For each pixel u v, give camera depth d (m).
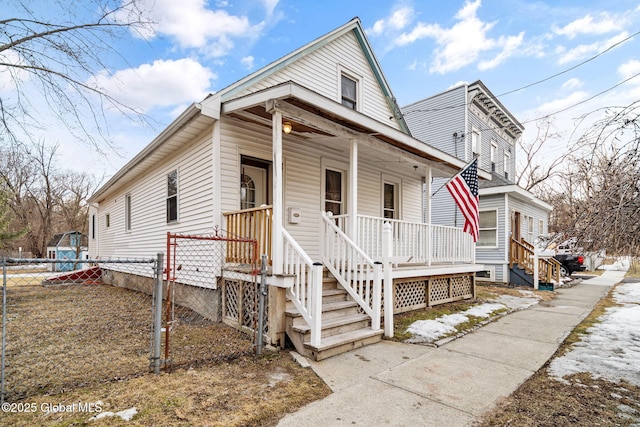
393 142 6.70
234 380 3.53
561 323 6.35
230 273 5.60
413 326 5.81
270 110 4.92
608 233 3.08
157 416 2.77
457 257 8.40
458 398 3.21
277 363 4.05
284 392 3.27
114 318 6.33
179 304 7.11
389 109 10.25
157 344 3.67
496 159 16.88
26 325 5.82
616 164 3.15
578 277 15.75
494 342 5.08
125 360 4.07
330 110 5.16
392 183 9.79
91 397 3.08
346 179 8.18
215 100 5.82
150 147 7.51
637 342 5.04
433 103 15.38
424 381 3.60
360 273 5.39
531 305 8.29
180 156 7.32
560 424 2.76
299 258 4.55
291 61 7.45
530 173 17.06
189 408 2.91
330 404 3.06
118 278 11.54
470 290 8.88
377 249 6.28
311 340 4.25
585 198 3.46
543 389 3.43
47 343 4.77
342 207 8.12
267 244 5.06
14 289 10.32
